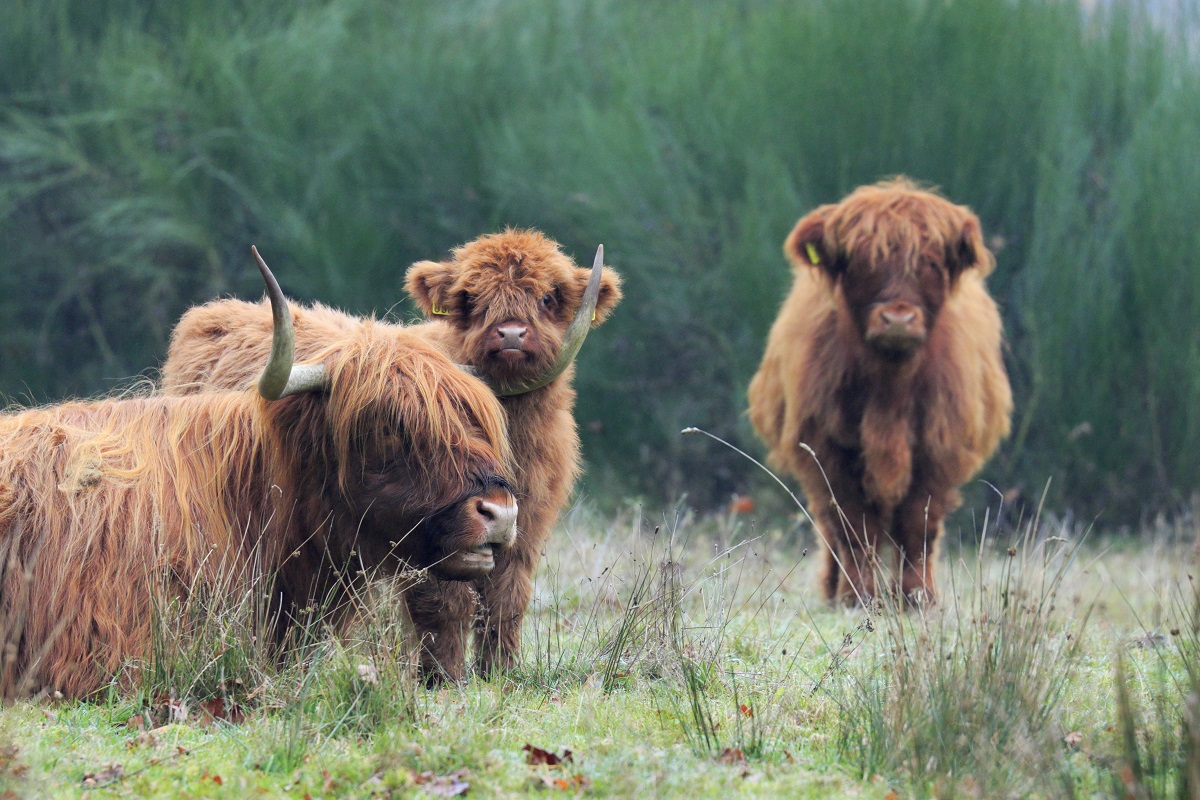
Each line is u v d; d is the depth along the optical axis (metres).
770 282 39.06
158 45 50.00
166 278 48.19
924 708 11.86
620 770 10.94
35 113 50.81
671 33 49.25
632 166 41.75
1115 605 22.20
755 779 11.03
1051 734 11.38
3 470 13.96
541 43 50.16
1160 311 36.59
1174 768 10.59
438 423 13.33
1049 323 37.22
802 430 23.39
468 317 16.98
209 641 13.25
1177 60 40.31
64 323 51.25
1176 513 36.12
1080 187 39.91
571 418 17.47
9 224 50.16
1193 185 36.44
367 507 13.59
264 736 11.62
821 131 40.91
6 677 13.23
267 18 51.97
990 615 13.82
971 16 40.25
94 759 11.26
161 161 47.69
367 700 12.49
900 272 21.83
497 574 15.74
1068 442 36.53
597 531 26.78
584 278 17.95
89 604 13.44
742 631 16.81
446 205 46.88
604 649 15.46
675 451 42.00
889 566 22.47
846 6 41.22
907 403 22.22
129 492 14.02
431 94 47.44
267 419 13.98
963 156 39.50
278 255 47.94
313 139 48.28
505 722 12.58
